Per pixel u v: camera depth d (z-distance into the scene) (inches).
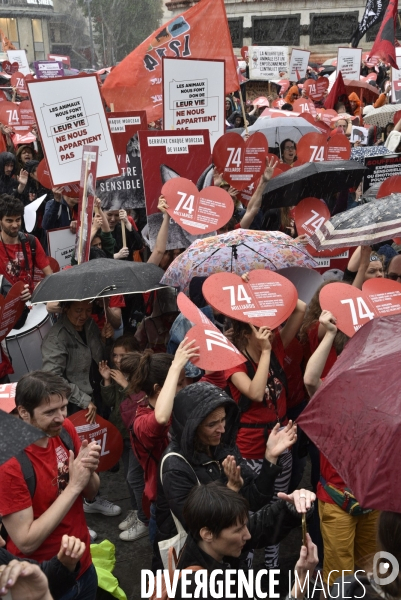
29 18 2664.9
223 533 96.4
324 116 497.0
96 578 125.4
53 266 239.6
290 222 277.7
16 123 486.9
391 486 79.7
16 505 109.0
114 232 269.4
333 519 135.9
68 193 271.6
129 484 180.2
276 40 1344.7
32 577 79.1
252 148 256.7
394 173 293.0
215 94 273.0
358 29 669.9
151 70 333.4
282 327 173.9
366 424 85.2
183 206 217.9
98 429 167.0
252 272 151.9
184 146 243.0
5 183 359.3
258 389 143.5
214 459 122.4
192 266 185.8
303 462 172.9
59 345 179.5
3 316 175.9
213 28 315.6
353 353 97.8
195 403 116.6
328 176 258.5
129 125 254.5
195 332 134.5
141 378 143.7
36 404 114.5
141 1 2256.4
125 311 248.8
